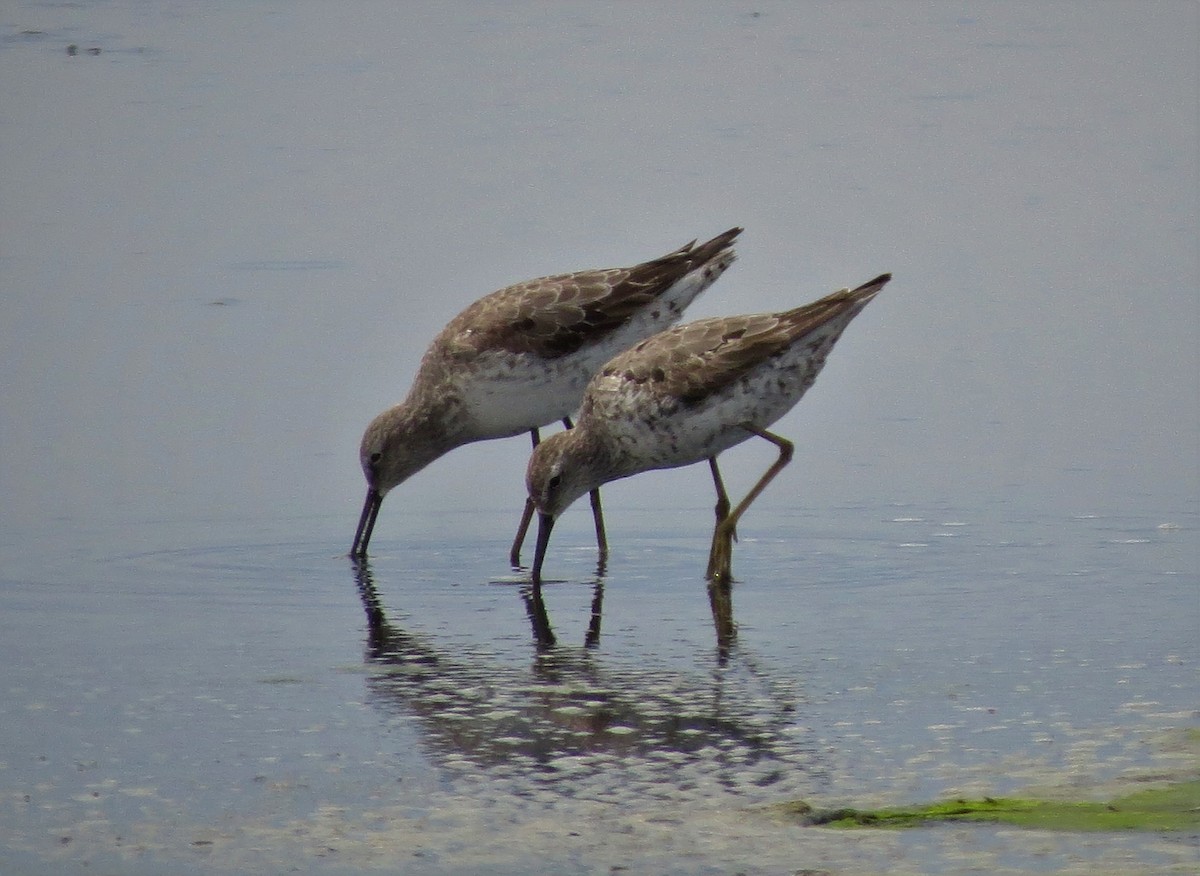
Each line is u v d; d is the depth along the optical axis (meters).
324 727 9.99
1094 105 30.31
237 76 31.89
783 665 11.16
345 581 13.67
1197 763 9.12
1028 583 13.08
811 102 30.48
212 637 11.97
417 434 15.78
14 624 12.27
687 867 7.95
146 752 9.59
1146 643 11.47
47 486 16.14
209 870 8.03
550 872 7.94
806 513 15.48
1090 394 18.50
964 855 7.94
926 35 35.47
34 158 27.44
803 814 8.54
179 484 16.34
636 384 14.03
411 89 31.22
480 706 10.37
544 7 37.81
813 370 14.01
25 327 20.52
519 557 14.48
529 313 15.64
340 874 7.97
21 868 8.06
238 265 22.81
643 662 11.28
